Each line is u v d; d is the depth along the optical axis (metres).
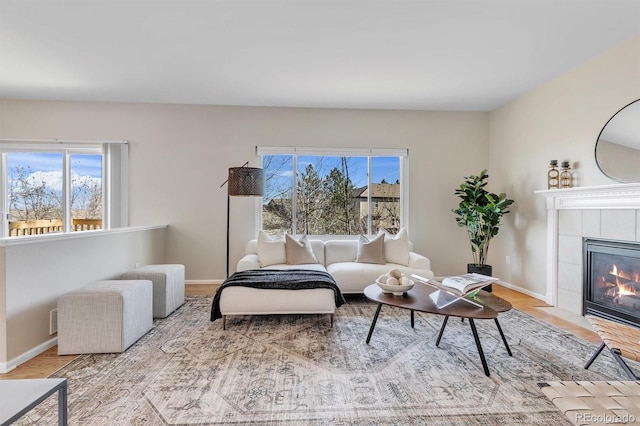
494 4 2.38
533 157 4.05
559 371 2.15
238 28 2.72
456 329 2.92
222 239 4.75
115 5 2.40
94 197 4.70
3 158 4.53
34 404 1.06
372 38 2.87
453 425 1.62
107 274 3.25
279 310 2.92
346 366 2.22
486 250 4.38
